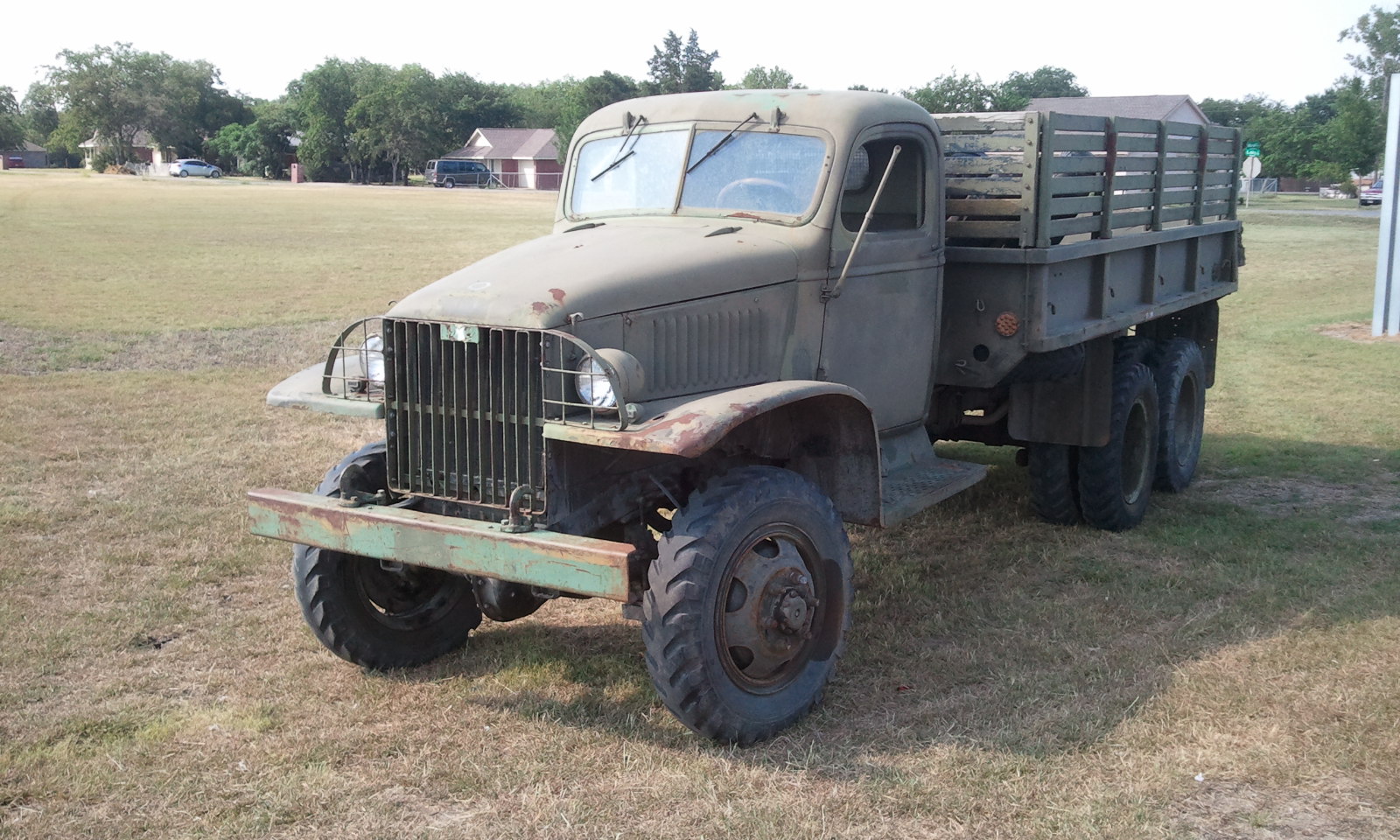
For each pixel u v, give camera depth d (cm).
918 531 654
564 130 7588
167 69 10731
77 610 518
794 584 400
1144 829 339
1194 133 720
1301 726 399
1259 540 621
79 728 407
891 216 539
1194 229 727
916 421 552
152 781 372
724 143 498
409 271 2083
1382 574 562
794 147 484
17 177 7856
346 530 402
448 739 402
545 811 353
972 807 354
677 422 363
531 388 379
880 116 496
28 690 438
